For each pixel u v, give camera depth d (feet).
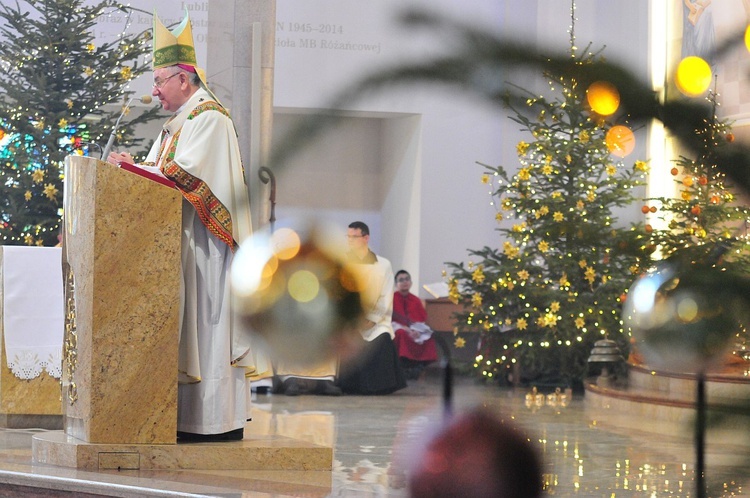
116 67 51.90
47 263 31.99
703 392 1.99
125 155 23.70
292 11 65.72
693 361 1.98
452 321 66.44
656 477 24.56
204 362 23.99
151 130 62.13
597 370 51.60
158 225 23.22
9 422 31.73
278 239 1.99
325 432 34.17
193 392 24.08
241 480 21.86
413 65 1.89
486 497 2.00
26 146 49.49
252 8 52.39
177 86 24.53
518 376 53.21
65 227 23.67
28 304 31.81
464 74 1.88
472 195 74.43
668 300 2.00
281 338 1.97
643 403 37.37
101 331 22.81
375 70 1.90
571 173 50.93
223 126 24.02
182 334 23.89
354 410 42.27
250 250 2.00
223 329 24.02
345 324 1.98
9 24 51.31
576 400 46.70
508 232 54.19
